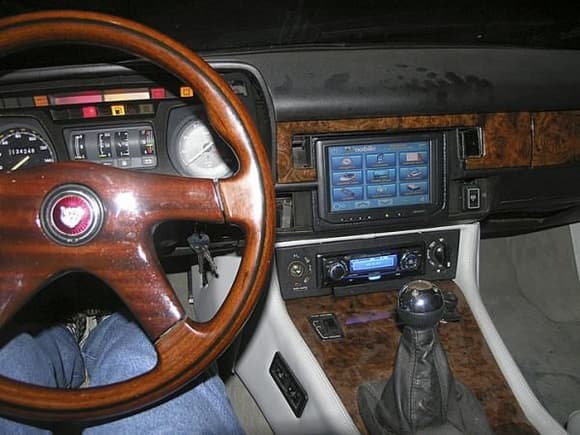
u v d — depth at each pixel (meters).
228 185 0.80
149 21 1.16
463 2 1.20
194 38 1.14
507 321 1.89
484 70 1.21
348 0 1.17
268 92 1.11
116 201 0.78
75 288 1.44
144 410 0.91
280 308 1.29
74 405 0.78
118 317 1.21
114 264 0.80
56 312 1.42
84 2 1.13
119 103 1.11
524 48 1.27
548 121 1.27
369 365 1.22
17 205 0.77
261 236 0.81
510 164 1.27
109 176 0.78
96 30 0.77
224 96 0.80
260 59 1.12
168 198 0.79
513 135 1.26
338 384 1.19
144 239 0.80
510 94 1.21
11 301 0.80
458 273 1.40
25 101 1.08
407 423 0.98
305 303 1.34
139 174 0.79
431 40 1.24
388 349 1.25
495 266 2.07
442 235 1.38
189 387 0.97
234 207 0.80
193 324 0.81
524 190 1.33
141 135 1.13
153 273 0.80
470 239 1.39
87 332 1.47
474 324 1.33
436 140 1.23
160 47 0.78
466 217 1.32
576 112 1.28
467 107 1.20
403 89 1.15
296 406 1.24
